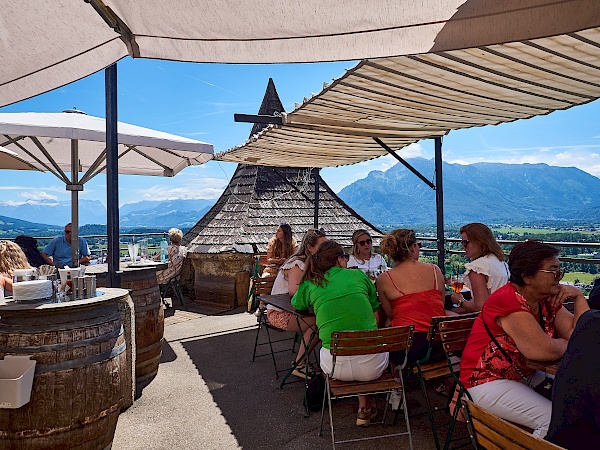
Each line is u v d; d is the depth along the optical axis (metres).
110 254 4.19
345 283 3.54
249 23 2.47
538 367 2.37
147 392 4.35
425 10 2.21
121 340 3.13
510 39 2.08
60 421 2.71
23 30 2.66
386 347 3.20
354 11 2.30
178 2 2.35
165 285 8.69
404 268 3.70
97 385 2.86
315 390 3.85
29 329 2.69
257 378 4.70
